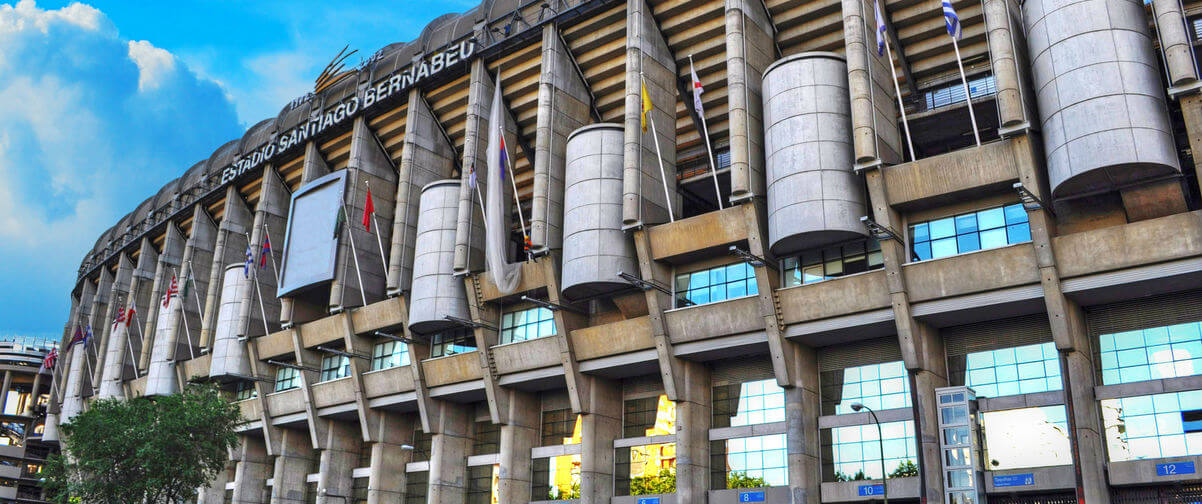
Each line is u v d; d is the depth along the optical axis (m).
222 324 63.47
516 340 47.66
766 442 39.88
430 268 49.31
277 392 60.53
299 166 63.72
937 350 36.22
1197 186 35.09
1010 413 34.31
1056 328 31.94
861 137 35.12
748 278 40.03
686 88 45.88
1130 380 32.66
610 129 43.50
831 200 35.69
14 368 116.31
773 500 38.22
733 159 38.12
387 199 57.75
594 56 47.22
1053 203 33.62
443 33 54.12
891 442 36.47
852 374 38.59
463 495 50.78
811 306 37.12
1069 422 31.52
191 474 46.84
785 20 42.34
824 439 38.41
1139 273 31.08
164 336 70.88
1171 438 31.09
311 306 58.56
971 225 35.19
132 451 46.75
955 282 34.06
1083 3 31.88
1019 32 35.31
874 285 35.69
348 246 54.97
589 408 44.03
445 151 55.34
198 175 75.94
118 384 74.94
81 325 87.38
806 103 37.22
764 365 41.12
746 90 39.25
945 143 42.34
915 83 41.88
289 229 58.12
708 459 41.31
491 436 51.28
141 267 80.00
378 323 52.91
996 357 35.50
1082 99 30.95
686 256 40.81
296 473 60.28
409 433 55.38
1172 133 30.72
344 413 55.66
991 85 39.72
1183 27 30.77
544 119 45.47
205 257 71.88
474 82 50.22
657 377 44.91
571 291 42.81
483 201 49.16
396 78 54.53
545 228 43.81
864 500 36.19
